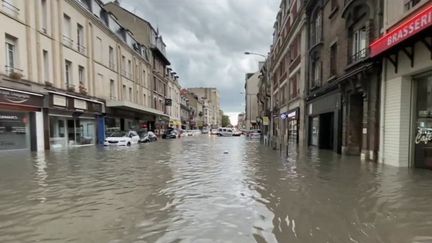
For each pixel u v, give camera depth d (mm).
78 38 24047
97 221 5125
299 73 26734
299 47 26734
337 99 16812
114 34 30391
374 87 12383
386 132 11648
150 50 44719
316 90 21406
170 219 5203
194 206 6004
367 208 5719
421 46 9484
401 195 6664
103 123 27859
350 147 15633
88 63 25062
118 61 31703
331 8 18109
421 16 8102
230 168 11258
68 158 14914
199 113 111188
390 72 11328
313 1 21609
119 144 25531
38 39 18766
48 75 19844
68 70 22562
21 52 17391
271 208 5809
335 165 11633
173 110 63031
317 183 8141
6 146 17109
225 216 5344
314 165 11789
